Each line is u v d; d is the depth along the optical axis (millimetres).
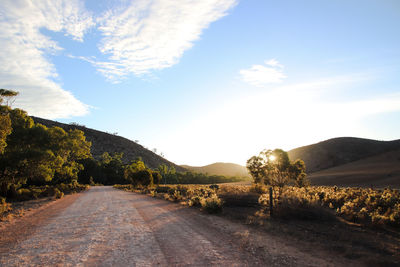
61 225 11078
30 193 30281
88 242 7879
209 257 6109
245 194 17422
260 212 13539
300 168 24188
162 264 5688
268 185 25500
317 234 8508
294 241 7539
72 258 6266
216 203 14000
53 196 31375
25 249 7219
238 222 10930
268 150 25219
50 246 7492
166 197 24203
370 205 15039
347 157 103688
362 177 58125
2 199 18906
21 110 29984
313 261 5738
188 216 12891
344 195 18500
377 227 9664
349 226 10000
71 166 47000
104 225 10797
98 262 5918
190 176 127125
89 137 181375
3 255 6664
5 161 26594
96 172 107500
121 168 117250
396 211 10625
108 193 37500
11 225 11375
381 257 5930
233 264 5594
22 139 29172
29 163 28547
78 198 27875
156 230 9461
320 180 63656
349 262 5656
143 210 15711
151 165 180000
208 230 9320
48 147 33156
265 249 6707
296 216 11234
